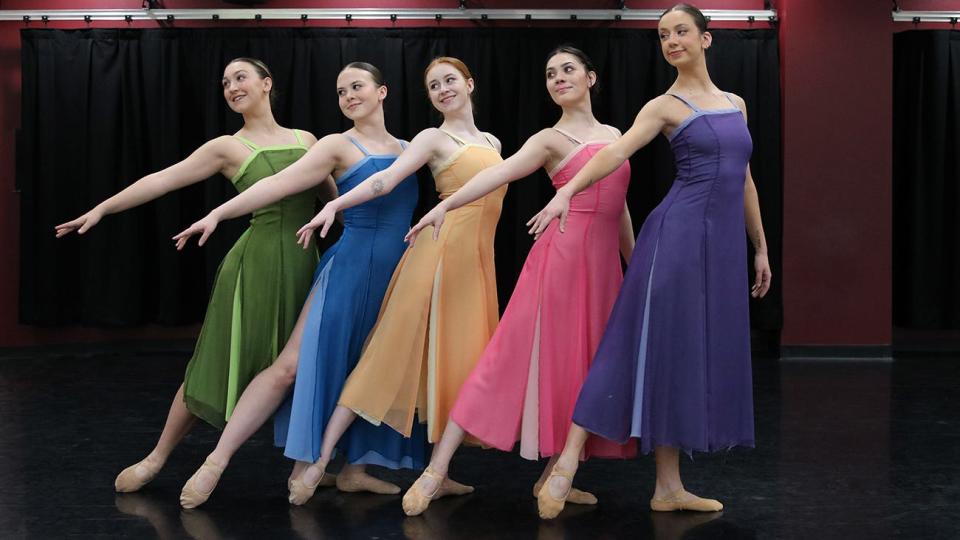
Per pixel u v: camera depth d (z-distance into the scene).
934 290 7.26
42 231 7.01
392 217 3.45
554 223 3.30
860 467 3.91
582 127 3.35
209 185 6.98
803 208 7.16
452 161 3.36
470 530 3.05
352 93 3.42
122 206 3.38
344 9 7.15
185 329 7.44
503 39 7.13
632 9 7.28
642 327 3.12
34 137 7.02
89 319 7.06
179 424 3.51
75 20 7.24
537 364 3.24
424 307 3.33
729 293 3.16
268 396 3.34
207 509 3.28
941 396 5.57
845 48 7.14
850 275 7.16
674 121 3.13
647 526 3.10
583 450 3.25
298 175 3.29
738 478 3.73
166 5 7.30
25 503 3.34
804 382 6.08
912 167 7.25
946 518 3.20
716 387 3.14
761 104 7.20
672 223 3.13
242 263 3.47
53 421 4.77
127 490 3.49
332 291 3.37
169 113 7.08
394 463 3.47
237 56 7.09
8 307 7.10
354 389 3.30
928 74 7.21
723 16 7.25
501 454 4.15
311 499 3.43
